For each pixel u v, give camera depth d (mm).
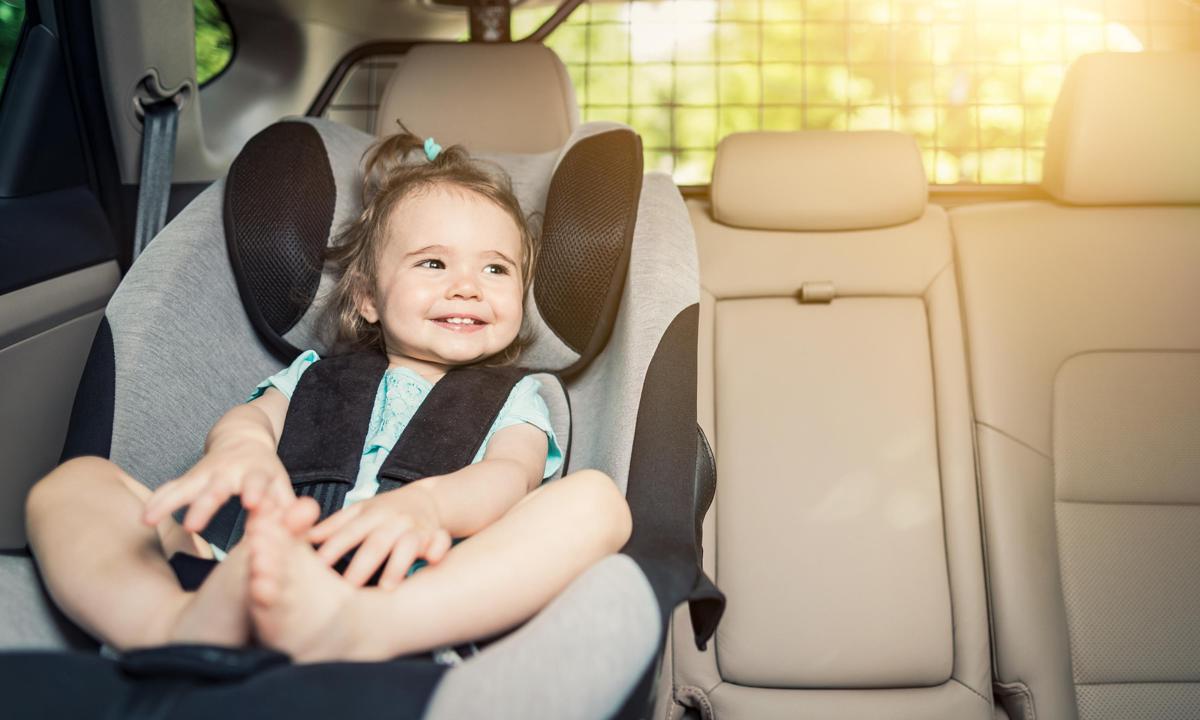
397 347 1194
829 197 1711
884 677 1538
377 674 608
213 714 563
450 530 884
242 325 1213
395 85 1758
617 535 820
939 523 1596
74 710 575
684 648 1576
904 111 2268
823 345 1691
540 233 1258
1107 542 1577
